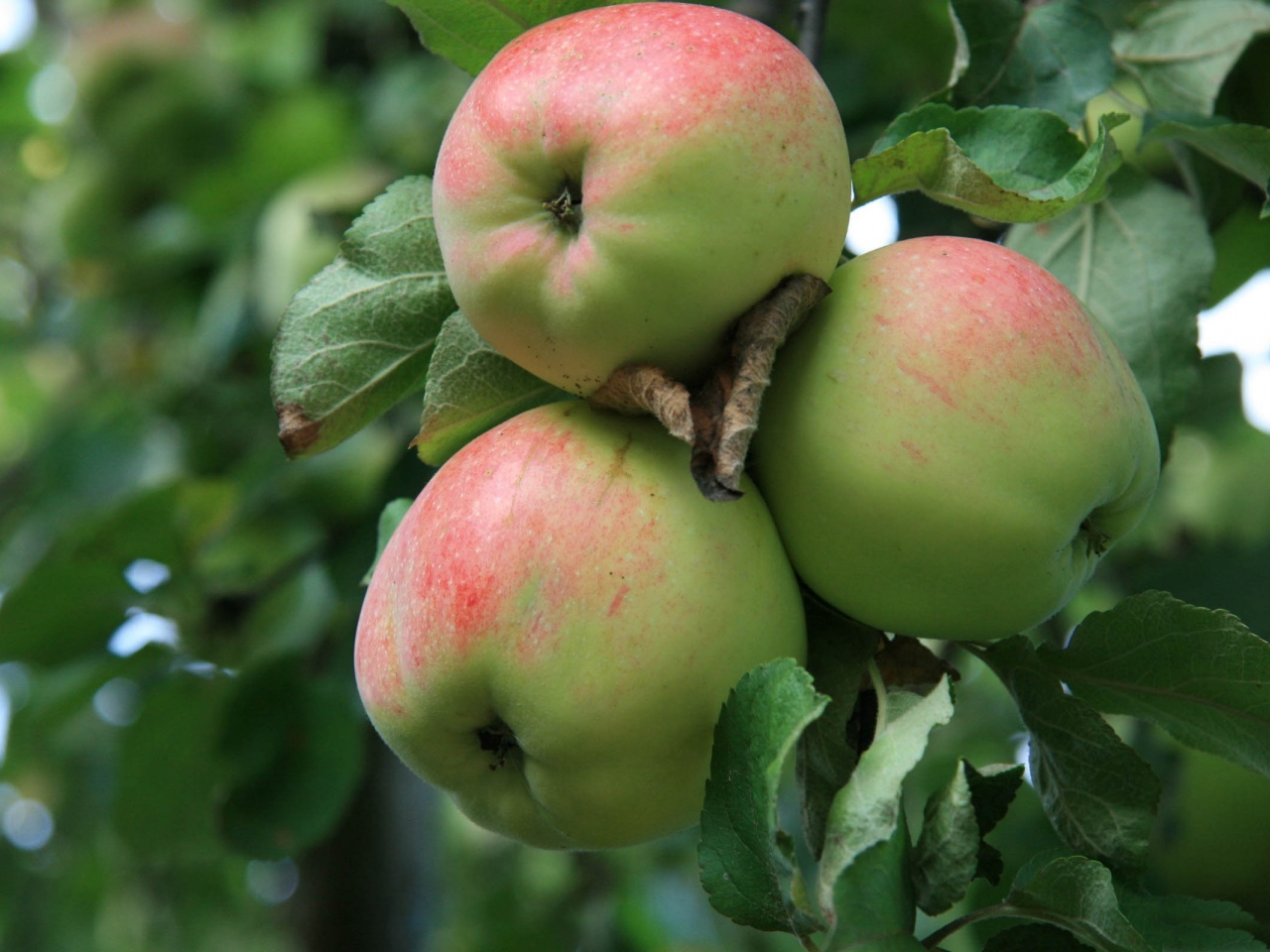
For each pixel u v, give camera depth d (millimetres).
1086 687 586
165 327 1234
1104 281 668
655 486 555
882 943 524
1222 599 695
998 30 641
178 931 1383
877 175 580
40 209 1318
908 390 552
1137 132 699
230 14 1358
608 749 551
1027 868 557
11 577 1036
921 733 542
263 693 757
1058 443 552
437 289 602
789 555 569
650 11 558
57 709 823
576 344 553
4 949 1336
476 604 550
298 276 940
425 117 1086
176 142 1219
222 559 857
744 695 540
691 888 1274
